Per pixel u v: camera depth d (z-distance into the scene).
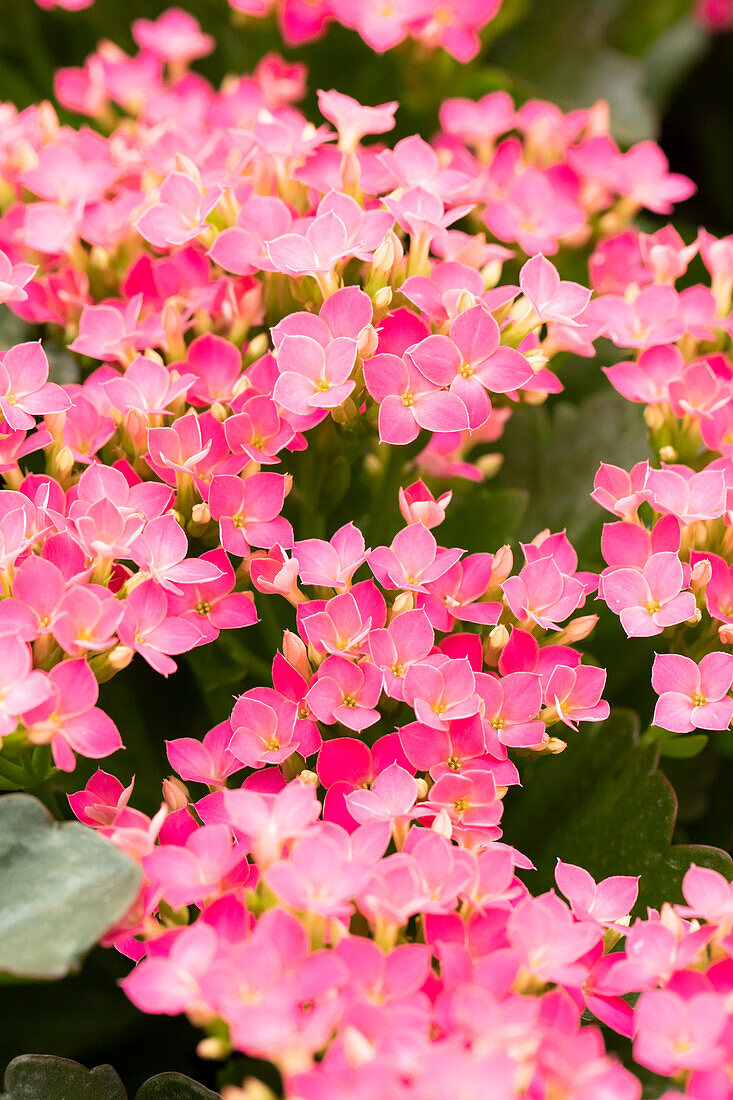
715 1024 0.68
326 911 0.68
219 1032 0.68
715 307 0.77
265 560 0.73
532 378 0.75
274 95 0.82
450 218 0.75
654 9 0.88
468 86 0.86
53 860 0.70
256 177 0.76
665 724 0.72
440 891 0.69
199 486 0.73
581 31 0.89
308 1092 0.67
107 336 0.76
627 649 0.77
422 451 0.76
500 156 0.81
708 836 0.78
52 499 0.73
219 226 0.76
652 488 0.73
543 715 0.73
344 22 0.81
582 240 0.81
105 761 0.75
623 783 0.75
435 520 0.73
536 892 0.75
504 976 0.69
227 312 0.76
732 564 0.74
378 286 0.74
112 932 0.70
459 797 0.71
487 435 0.79
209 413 0.74
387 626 0.73
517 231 0.79
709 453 0.76
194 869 0.70
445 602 0.73
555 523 0.79
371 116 0.76
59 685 0.70
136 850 0.70
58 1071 0.72
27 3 0.85
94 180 0.78
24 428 0.73
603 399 0.80
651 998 0.68
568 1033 0.68
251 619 0.73
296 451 0.75
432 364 0.73
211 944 0.68
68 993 0.74
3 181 0.79
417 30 0.82
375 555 0.72
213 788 0.74
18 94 0.85
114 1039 0.74
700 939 0.69
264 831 0.69
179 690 0.75
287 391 0.72
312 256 0.73
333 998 0.68
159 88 0.83
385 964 0.68
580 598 0.73
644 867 0.74
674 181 0.81
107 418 0.75
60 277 0.77
